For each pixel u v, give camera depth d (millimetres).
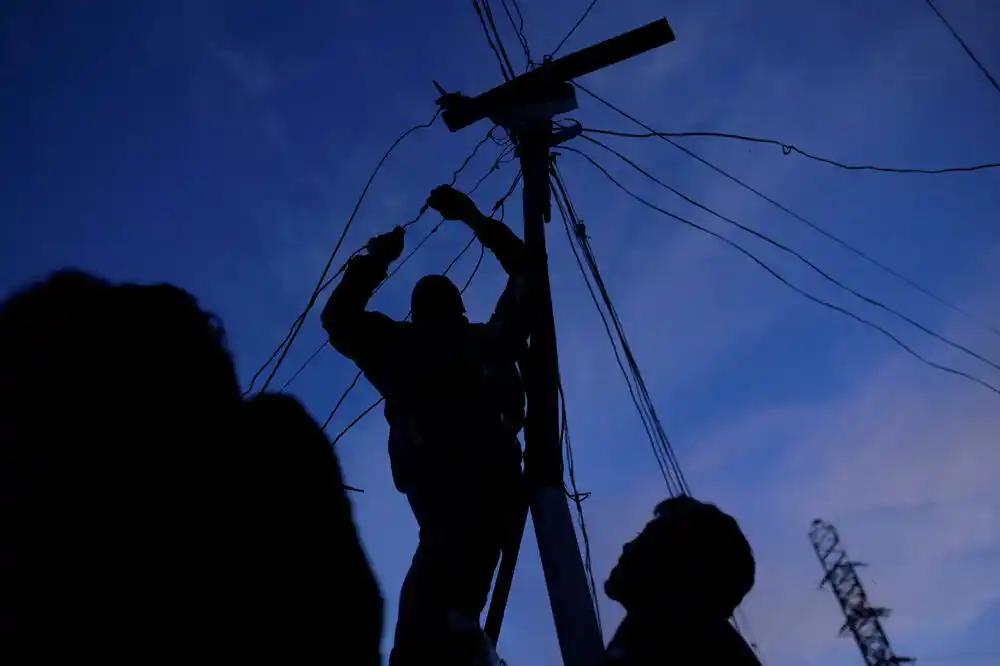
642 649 2098
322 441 1450
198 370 1321
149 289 1382
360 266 3264
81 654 1057
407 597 2719
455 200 4082
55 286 1333
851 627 32875
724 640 2096
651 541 2293
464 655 2586
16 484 1138
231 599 1155
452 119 5781
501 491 2916
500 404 3088
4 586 1078
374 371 3193
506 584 3148
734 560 2250
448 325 3230
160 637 1093
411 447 2932
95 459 1158
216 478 1226
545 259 4598
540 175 5363
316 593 1244
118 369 1234
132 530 1128
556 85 5793
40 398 1191
